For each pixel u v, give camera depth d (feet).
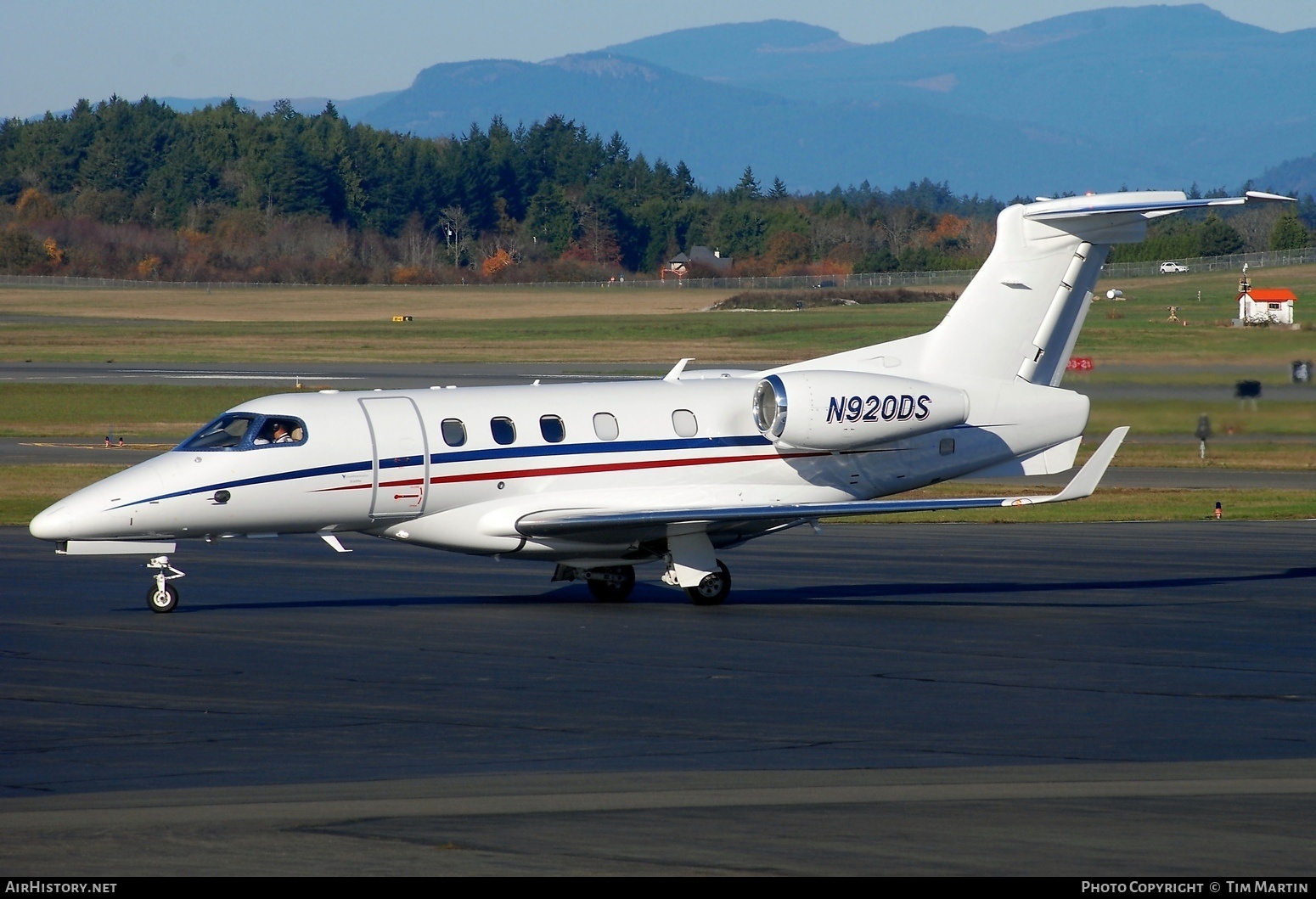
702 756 160.97
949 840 127.44
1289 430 579.07
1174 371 638.53
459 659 221.66
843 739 169.89
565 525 271.49
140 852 123.34
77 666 214.28
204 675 207.72
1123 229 308.40
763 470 295.69
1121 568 340.18
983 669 216.74
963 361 307.37
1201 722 180.75
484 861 121.08
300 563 343.05
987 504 275.59
